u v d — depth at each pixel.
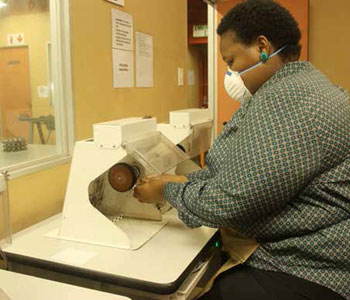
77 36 1.83
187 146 1.87
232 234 1.34
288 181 1.04
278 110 1.08
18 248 1.29
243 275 1.21
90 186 1.48
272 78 1.21
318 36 2.60
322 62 2.61
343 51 2.56
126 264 1.17
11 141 1.60
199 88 3.84
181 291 1.13
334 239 1.09
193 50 3.76
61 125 1.77
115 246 1.29
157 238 1.37
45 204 1.65
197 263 1.24
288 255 1.15
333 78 2.60
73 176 1.35
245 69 1.25
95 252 1.26
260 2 1.19
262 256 1.19
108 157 1.32
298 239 1.12
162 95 2.71
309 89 1.09
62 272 1.17
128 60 2.26
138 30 2.35
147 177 1.39
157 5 2.57
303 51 2.57
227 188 1.09
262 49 1.20
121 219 1.54
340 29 2.55
